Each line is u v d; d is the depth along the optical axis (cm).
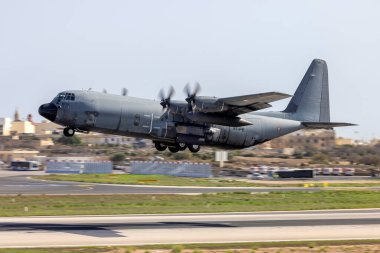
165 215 15688
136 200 19950
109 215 15475
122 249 10262
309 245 11119
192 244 10912
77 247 10319
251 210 17262
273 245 11050
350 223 14338
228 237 11744
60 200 19450
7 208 16875
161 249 10381
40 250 10000
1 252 9738
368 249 10950
